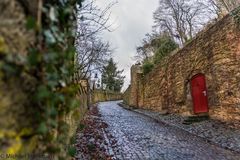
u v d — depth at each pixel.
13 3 2.06
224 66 12.27
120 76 69.31
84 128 12.98
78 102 2.96
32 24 2.10
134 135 11.71
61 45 2.76
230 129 10.89
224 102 12.20
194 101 15.90
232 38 11.83
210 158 7.46
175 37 39.25
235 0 21.28
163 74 21.31
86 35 9.44
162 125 14.97
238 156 7.56
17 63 2.01
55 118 2.50
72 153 4.48
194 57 15.51
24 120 2.13
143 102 27.77
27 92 2.15
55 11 2.57
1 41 1.86
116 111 26.98
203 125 12.58
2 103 1.93
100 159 7.40
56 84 2.48
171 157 7.70
